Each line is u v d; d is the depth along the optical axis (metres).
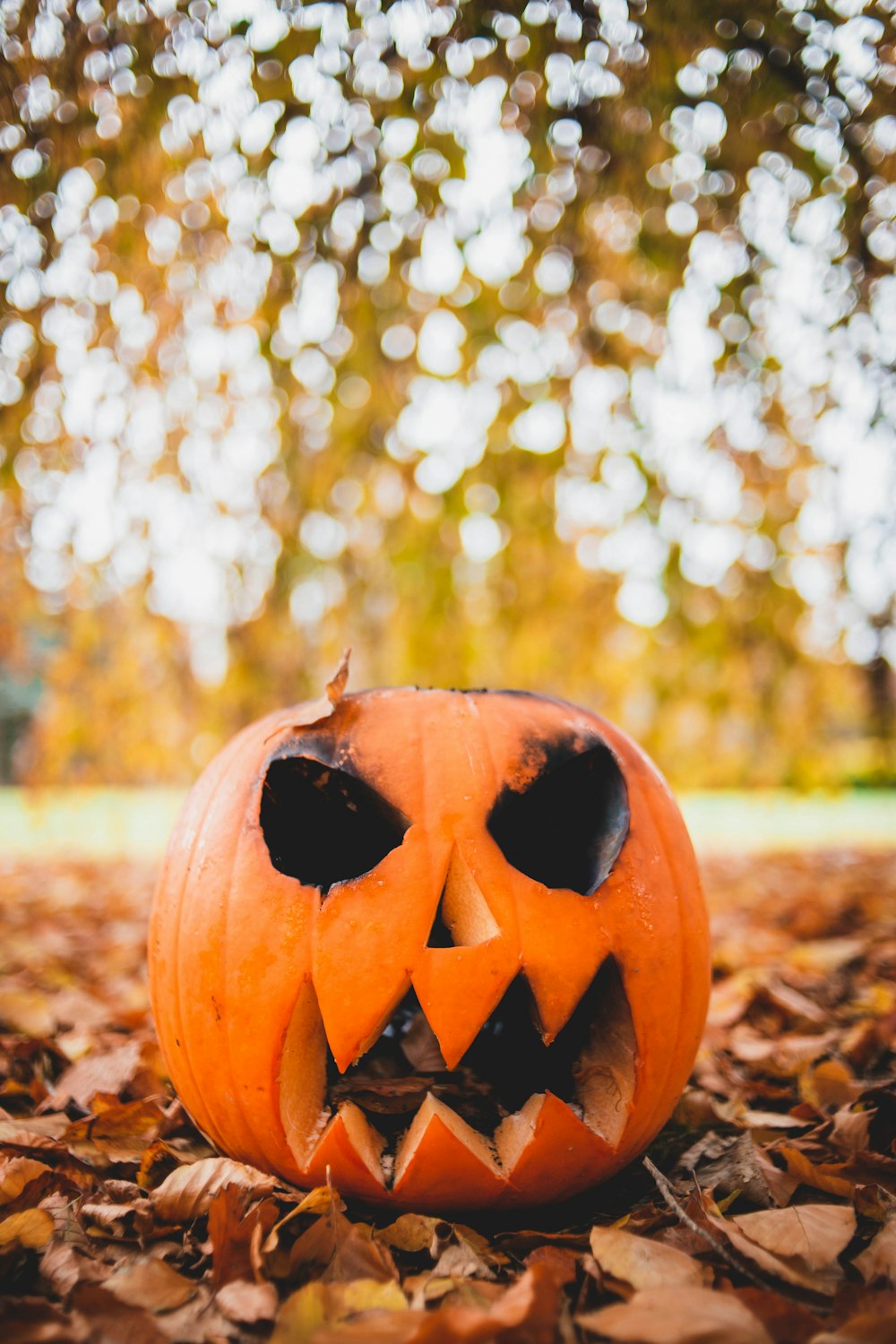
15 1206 1.63
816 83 2.74
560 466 4.45
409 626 4.93
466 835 1.65
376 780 1.70
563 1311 1.29
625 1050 1.71
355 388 4.19
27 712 11.11
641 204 3.25
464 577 4.99
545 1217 1.70
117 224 3.16
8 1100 2.23
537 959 1.60
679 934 1.75
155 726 4.98
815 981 3.48
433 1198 1.60
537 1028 1.62
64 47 2.61
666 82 2.77
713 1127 2.10
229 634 4.63
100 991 3.53
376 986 1.57
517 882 1.64
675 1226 1.58
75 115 2.73
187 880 1.77
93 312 3.39
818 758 5.11
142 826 12.27
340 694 1.82
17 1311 1.26
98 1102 2.07
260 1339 1.25
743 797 19.73
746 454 4.28
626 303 3.86
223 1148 1.79
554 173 3.12
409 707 1.84
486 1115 1.72
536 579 4.94
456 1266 1.42
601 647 5.14
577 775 1.90
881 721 5.36
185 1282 1.37
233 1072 1.65
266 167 2.91
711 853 8.76
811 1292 1.37
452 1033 1.55
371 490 4.75
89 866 7.87
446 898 1.67
